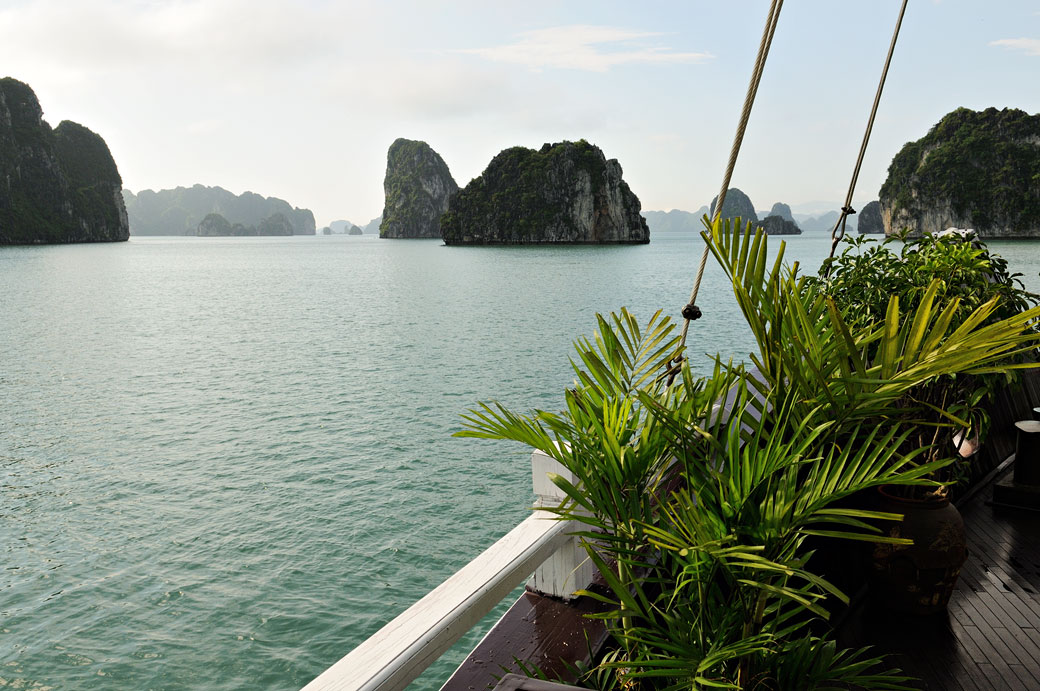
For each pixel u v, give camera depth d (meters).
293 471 15.15
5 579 11.03
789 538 1.34
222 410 20.73
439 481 14.12
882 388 1.22
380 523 12.26
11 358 31.02
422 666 1.21
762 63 1.79
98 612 10.02
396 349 30.50
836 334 1.24
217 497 13.94
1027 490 3.55
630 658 1.53
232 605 9.93
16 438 18.61
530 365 26.09
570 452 1.52
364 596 9.98
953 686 2.21
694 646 1.30
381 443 16.80
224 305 51.44
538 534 1.76
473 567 1.53
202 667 8.68
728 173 1.87
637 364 1.76
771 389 1.35
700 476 1.38
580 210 183.50
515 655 1.78
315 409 20.34
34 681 8.60
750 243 1.27
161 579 10.82
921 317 1.16
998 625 2.54
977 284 2.43
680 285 62.53
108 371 27.67
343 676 1.11
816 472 1.30
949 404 2.52
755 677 1.38
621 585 1.32
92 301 55.81
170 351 32.03
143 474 15.55
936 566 2.48
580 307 45.41
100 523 13.11
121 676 8.64
